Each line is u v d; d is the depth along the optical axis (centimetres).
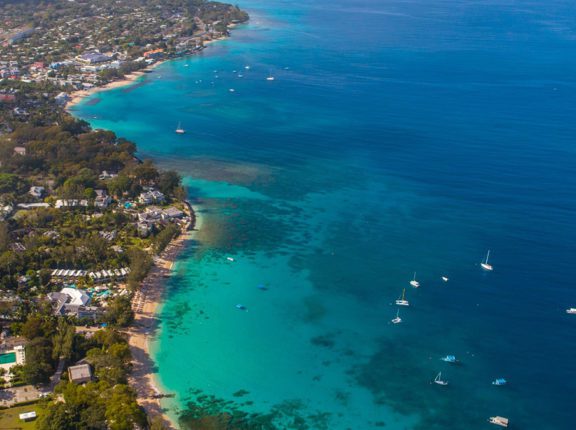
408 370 18800
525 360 19350
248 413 16775
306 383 18100
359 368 18825
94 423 14975
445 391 18000
